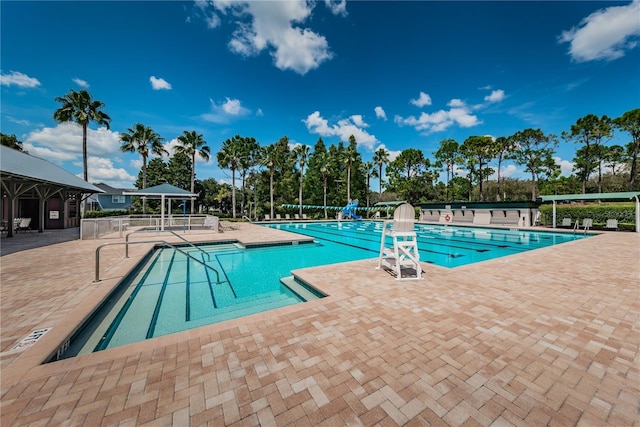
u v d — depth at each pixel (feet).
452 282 14.92
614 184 95.66
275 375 6.57
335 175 111.24
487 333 8.86
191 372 6.66
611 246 28.02
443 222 68.33
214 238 34.14
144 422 5.03
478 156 99.81
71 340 9.45
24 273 16.37
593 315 10.32
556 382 6.33
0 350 7.68
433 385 6.22
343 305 11.37
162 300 15.28
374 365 7.03
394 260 18.10
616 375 6.59
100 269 17.39
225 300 15.34
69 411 5.28
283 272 21.77
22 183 36.04
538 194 104.42
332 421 5.14
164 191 41.91
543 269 17.93
